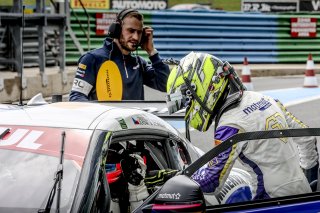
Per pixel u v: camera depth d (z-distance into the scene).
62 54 20.77
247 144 5.73
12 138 5.43
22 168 5.21
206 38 28.56
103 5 36.16
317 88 23.72
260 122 5.84
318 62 31.00
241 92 5.91
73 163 5.18
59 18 20.23
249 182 6.53
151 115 6.48
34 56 22.92
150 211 4.97
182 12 28.02
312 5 38.28
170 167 6.48
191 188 4.78
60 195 4.98
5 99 17.64
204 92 5.85
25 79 18.39
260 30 29.45
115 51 9.05
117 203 5.92
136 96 9.26
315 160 6.56
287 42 29.95
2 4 24.22
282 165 5.82
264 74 28.08
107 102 8.09
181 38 28.14
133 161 6.16
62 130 5.46
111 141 5.59
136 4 37.34
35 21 19.06
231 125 5.80
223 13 28.70
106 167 6.02
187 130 7.58
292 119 6.36
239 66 28.69
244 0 38.31
